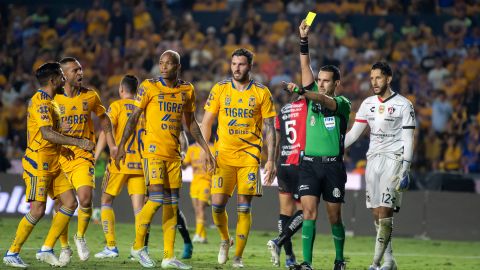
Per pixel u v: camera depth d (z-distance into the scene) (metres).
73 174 26.02
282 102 64.19
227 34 71.69
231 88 27.12
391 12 73.12
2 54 69.94
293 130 27.47
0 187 49.62
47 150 24.89
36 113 24.38
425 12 73.06
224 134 27.19
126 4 75.06
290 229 27.02
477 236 47.88
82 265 25.84
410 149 25.84
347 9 73.88
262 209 48.38
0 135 62.84
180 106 25.69
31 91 66.88
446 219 48.12
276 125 28.59
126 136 25.59
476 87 65.19
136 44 70.06
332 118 25.41
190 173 49.03
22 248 31.98
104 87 66.19
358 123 27.02
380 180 26.39
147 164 25.50
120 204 49.12
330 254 35.44
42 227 43.28
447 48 69.56
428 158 58.75
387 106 26.30
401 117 26.22
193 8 75.50
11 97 66.25
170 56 25.42
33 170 24.83
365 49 69.38
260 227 48.28
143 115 27.69
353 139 27.09
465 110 62.72
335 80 26.00
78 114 26.19
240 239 27.27
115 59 68.88
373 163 26.55
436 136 59.53
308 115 25.67
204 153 27.09
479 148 58.38
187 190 48.75
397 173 26.19
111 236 29.64
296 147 27.42
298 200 27.77
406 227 48.41
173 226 25.67
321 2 74.31
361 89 65.69
